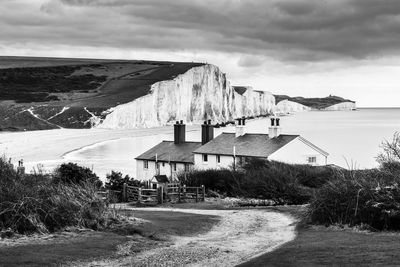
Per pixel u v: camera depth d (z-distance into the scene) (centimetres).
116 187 5244
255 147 6938
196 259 1958
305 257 1775
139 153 12594
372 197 2500
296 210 3581
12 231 2206
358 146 13288
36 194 2381
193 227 2805
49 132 18600
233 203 4372
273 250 2020
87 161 10588
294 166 4872
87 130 19950
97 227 2497
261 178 4444
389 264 1527
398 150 2936
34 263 1772
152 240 2366
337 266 1566
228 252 2097
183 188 4750
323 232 2453
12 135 17262
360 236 2255
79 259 1889
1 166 2502
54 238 2205
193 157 7369
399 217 2427
